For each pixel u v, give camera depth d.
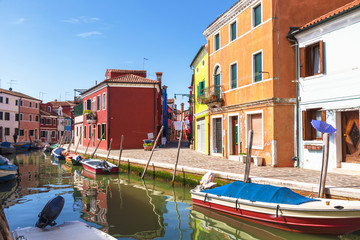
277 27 12.08
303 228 6.34
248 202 7.18
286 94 11.96
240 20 14.52
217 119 17.41
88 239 5.11
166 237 6.39
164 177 13.12
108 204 9.46
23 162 24.06
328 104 10.55
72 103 66.31
